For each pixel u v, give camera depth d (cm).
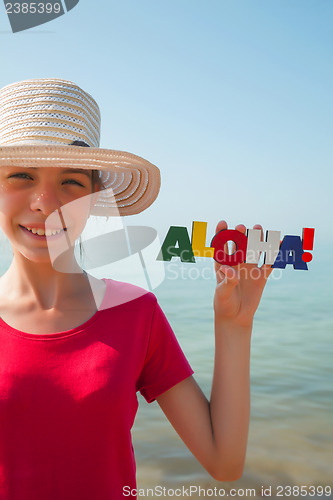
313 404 522
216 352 139
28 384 119
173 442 415
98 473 121
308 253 139
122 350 128
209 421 138
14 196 121
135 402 132
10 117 131
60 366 121
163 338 141
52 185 123
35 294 129
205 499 321
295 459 387
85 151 123
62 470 118
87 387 120
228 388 135
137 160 140
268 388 579
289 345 812
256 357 730
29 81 133
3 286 134
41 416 118
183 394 141
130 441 129
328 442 421
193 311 1086
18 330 123
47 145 118
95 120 146
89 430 120
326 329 948
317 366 678
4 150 116
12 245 127
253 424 464
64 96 133
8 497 116
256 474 362
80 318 130
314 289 1509
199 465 374
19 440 118
